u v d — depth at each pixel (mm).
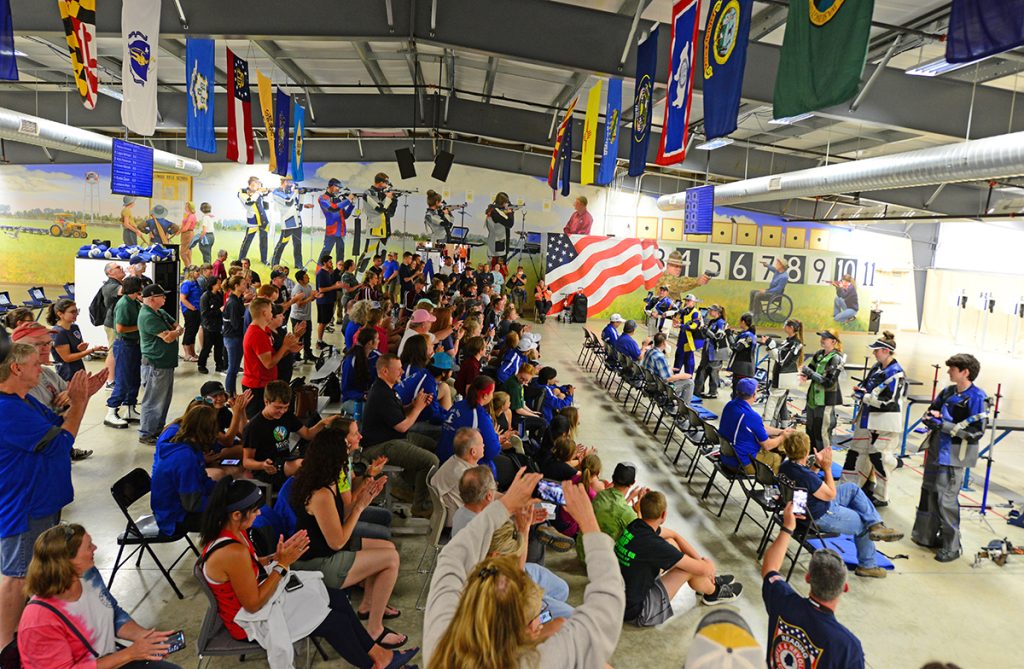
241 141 10906
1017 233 19094
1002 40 3631
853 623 4484
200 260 20734
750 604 4641
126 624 2973
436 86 15906
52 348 6793
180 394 8984
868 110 8656
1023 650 4242
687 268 21562
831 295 22000
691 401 9578
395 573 3771
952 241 21469
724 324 11266
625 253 21188
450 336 8578
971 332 20203
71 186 20188
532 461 5438
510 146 21000
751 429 5867
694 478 7148
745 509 5859
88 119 16016
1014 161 7613
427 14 8578
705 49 5797
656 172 20859
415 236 21125
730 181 19578
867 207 20203
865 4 4145
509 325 10016
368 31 8555
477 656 1535
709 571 4383
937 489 5535
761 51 8484
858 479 6547
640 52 7789
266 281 20875
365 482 3779
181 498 4078
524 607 1608
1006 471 8109
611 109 9406
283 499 3721
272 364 6195
